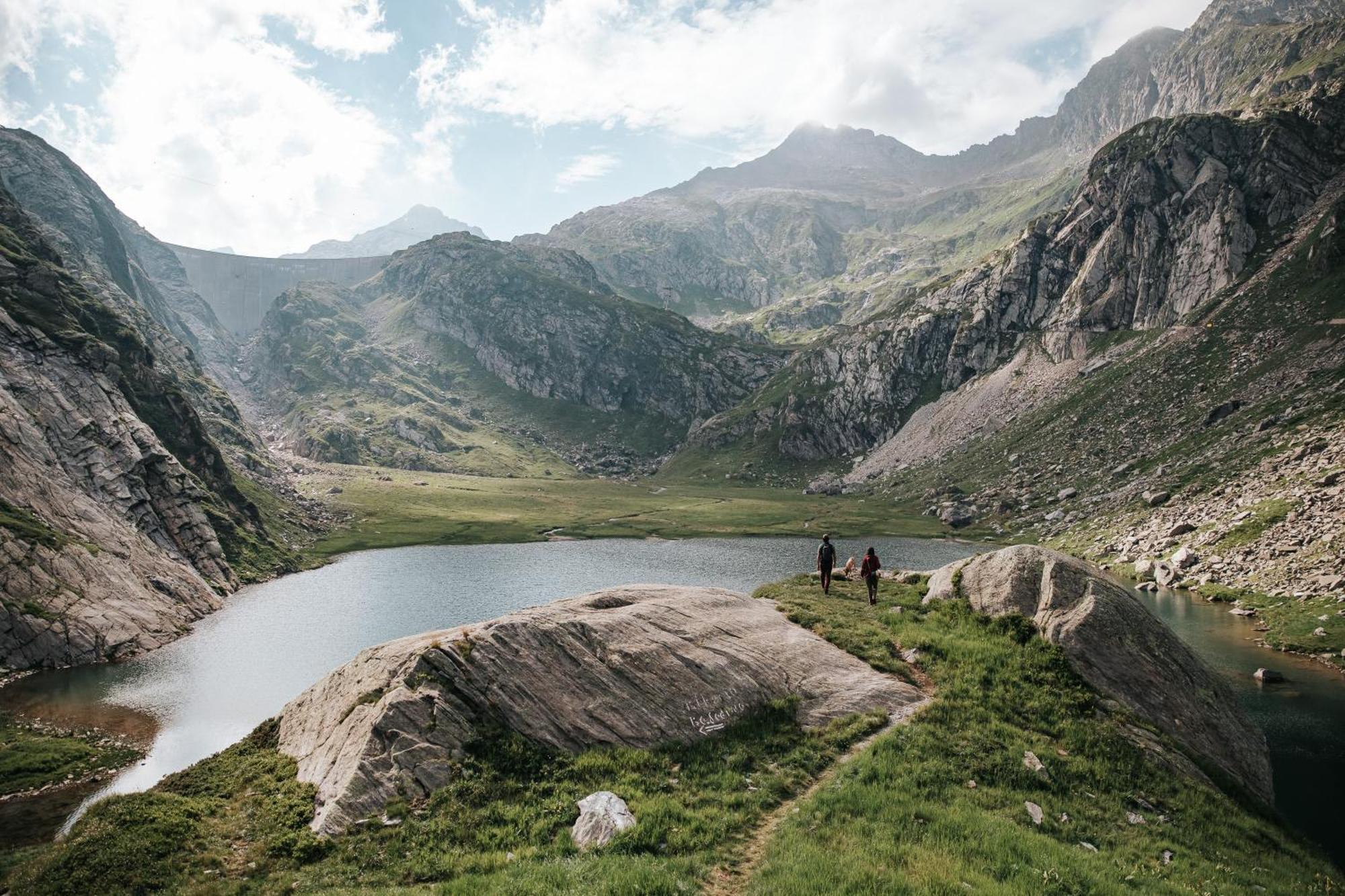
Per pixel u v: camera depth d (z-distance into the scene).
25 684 61.69
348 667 30.44
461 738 23.41
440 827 20.31
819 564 40.66
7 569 69.19
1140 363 188.75
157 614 81.50
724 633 29.62
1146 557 91.62
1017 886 15.72
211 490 130.75
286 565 126.75
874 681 27.64
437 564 135.88
